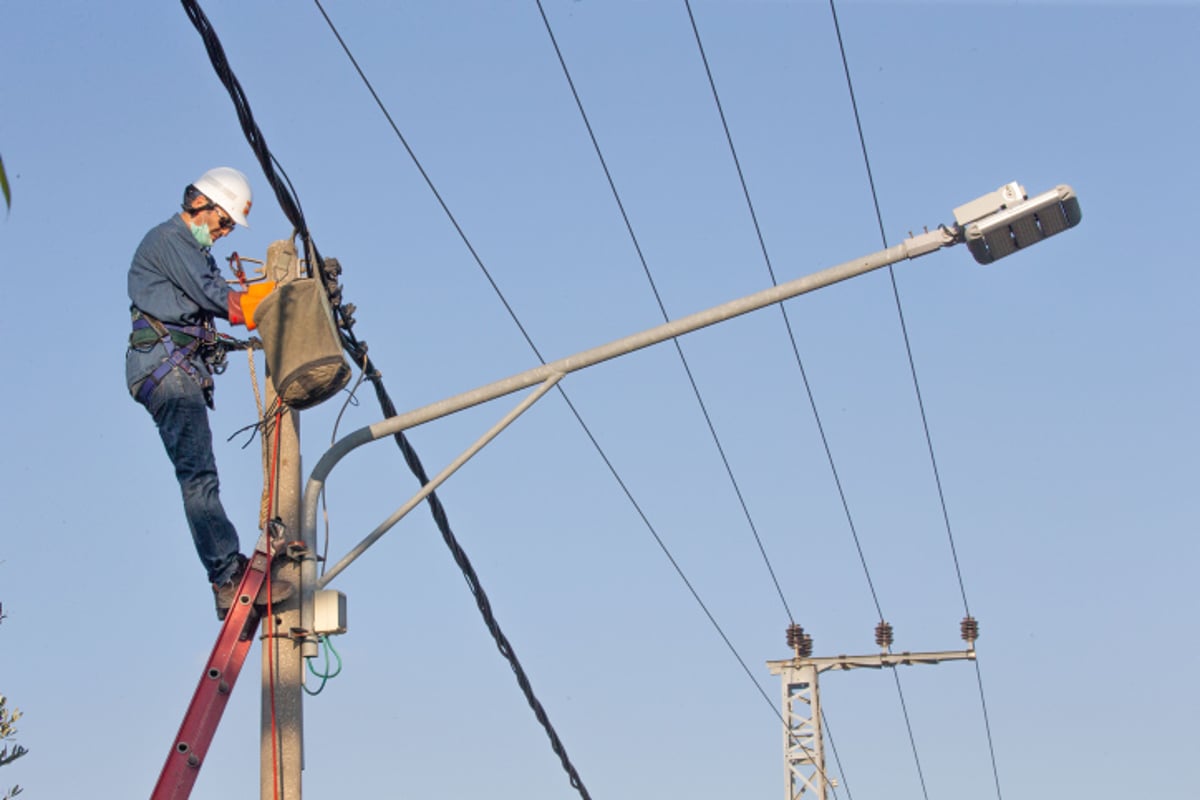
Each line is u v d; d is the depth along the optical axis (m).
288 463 9.33
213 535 8.70
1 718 11.48
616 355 9.79
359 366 9.86
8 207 3.43
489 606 12.96
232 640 8.68
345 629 9.21
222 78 8.30
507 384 9.77
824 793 22.95
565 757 15.48
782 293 9.74
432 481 9.70
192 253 8.82
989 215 9.68
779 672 23.61
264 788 8.77
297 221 8.84
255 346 9.30
